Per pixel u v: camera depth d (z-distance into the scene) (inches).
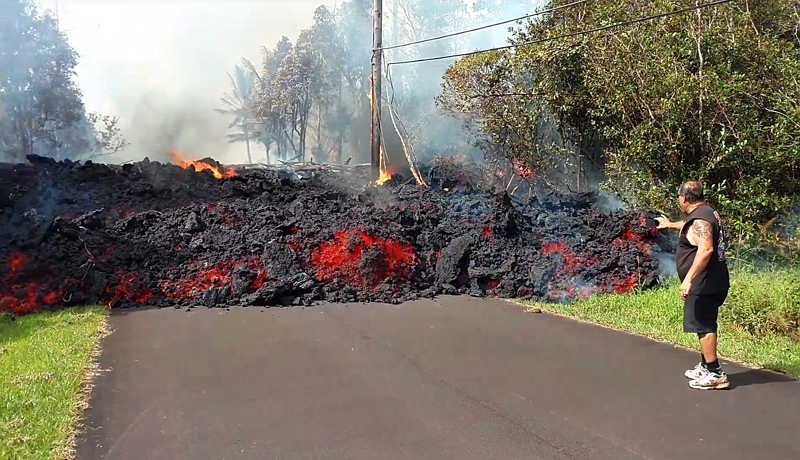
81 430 172.1
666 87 427.5
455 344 260.7
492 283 384.5
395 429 174.9
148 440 166.9
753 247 398.6
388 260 377.1
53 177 447.5
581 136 586.6
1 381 199.5
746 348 256.7
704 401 196.9
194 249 373.7
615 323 298.7
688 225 211.6
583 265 399.2
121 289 338.6
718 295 208.2
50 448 158.6
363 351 249.1
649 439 169.3
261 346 254.8
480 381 214.5
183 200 440.1
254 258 369.1
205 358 237.3
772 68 424.5
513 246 417.1
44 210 408.8
